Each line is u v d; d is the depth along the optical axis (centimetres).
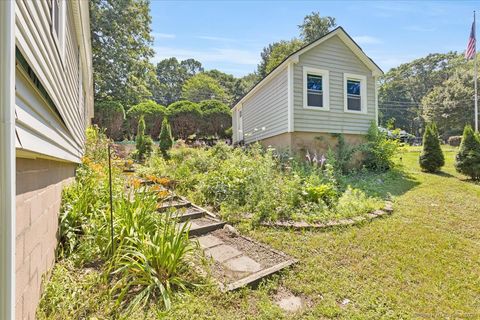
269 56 2902
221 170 629
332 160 782
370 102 980
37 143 179
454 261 341
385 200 603
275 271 296
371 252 356
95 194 370
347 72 948
